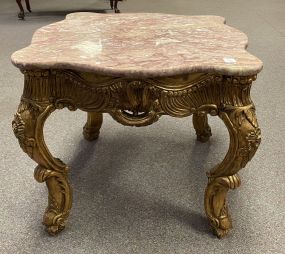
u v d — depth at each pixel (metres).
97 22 1.28
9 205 1.23
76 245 1.08
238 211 1.20
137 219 1.17
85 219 1.17
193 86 0.92
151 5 3.86
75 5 3.92
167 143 1.58
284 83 2.13
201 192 1.28
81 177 1.37
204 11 3.61
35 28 3.14
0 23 3.28
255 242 1.08
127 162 1.45
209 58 0.93
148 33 1.15
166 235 1.11
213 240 1.09
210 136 1.61
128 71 0.87
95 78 0.92
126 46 1.03
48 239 1.10
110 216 1.18
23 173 1.39
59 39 1.09
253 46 2.68
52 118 1.79
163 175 1.38
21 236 1.11
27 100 0.96
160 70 0.87
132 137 1.63
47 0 4.16
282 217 1.17
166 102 0.93
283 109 1.85
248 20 3.31
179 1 4.04
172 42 1.06
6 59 2.47
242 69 0.87
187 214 1.19
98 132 1.60
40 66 0.90
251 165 1.43
